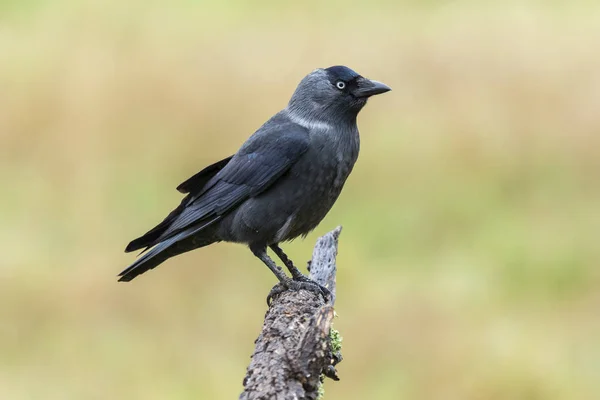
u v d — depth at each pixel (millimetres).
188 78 17969
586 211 15852
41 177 16609
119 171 16828
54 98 17531
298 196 8984
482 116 17859
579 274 13852
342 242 14719
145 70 18078
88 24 21062
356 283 13398
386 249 15023
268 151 8961
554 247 14359
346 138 9195
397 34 20594
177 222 9188
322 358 6297
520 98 18188
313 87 9219
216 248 13312
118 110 17484
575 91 18297
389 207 15867
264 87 18516
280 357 6340
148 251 9250
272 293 8758
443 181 16656
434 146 17312
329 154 9031
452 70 19312
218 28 21391
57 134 17172
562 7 22156
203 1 23938
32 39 19797
